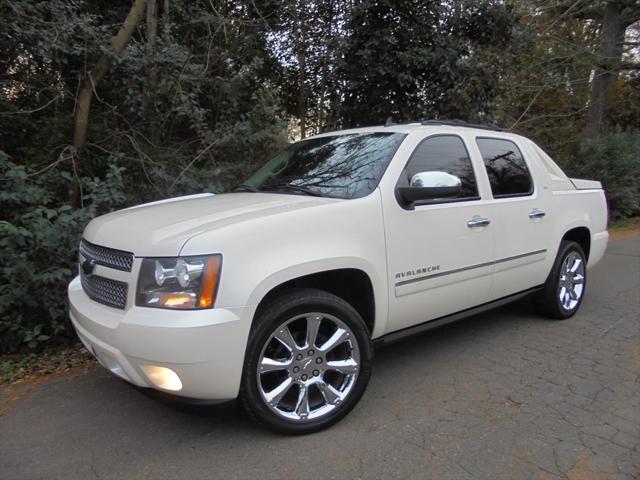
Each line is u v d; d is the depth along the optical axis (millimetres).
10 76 6500
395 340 3469
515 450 2789
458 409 3252
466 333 4664
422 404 3322
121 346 2594
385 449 2812
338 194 3357
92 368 4027
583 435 2936
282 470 2637
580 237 5312
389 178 3391
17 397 3543
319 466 2666
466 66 7816
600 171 12742
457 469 2629
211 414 2715
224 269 2572
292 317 2826
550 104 14297
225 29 7969
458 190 3318
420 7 7672
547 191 4691
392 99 8188
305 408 2934
